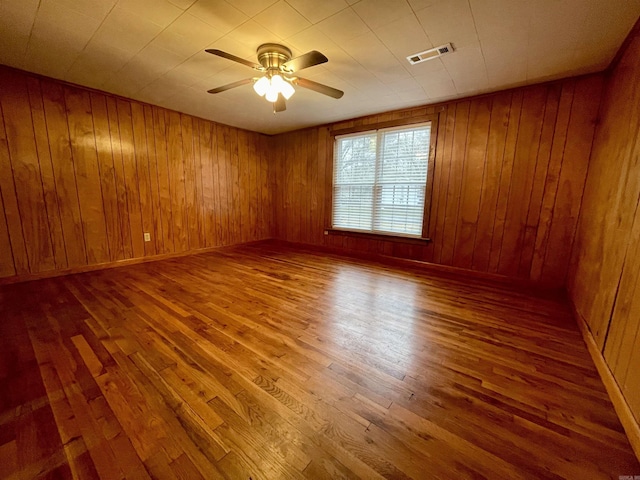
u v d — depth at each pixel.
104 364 1.60
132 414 1.25
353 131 4.29
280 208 5.57
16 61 2.54
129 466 1.02
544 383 1.50
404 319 2.24
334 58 2.37
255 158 5.27
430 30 1.96
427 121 3.60
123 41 2.16
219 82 2.96
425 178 3.74
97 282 3.02
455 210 3.48
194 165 4.37
